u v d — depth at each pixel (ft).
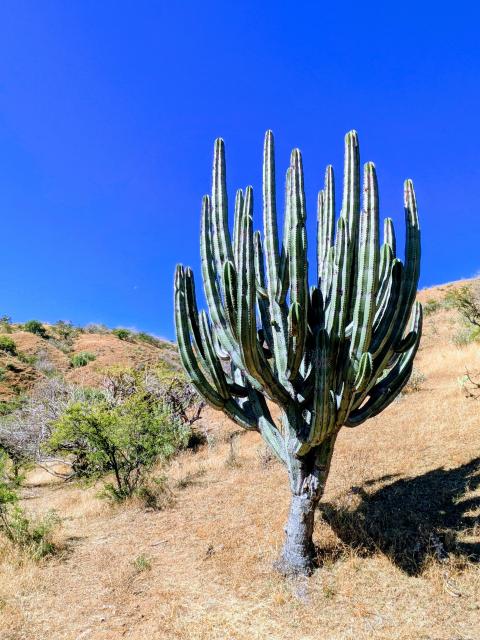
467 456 20.58
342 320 13.42
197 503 23.66
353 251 13.62
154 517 22.79
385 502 18.17
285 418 15.06
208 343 15.56
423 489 18.49
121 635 12.61
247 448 33.27
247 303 12.44
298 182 13.55
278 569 14.87
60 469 41.88
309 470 14.93
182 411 42.70
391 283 14.75
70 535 21.54
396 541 15.40
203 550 17.69
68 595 15.21
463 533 14.88
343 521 17.02
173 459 35.37
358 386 12.85
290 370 13.94
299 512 14.82
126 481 28.12
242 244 12.53
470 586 12.62
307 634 11.80
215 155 15.58
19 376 89.25
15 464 38.40
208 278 15.40
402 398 33.81
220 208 15.21
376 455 23.35
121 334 143.95
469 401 28.81
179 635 12.28
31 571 16.78
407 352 16.15
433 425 25.77
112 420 27.94
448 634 11.06
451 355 45.39
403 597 12.67
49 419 40.60
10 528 20.54
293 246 13.12
